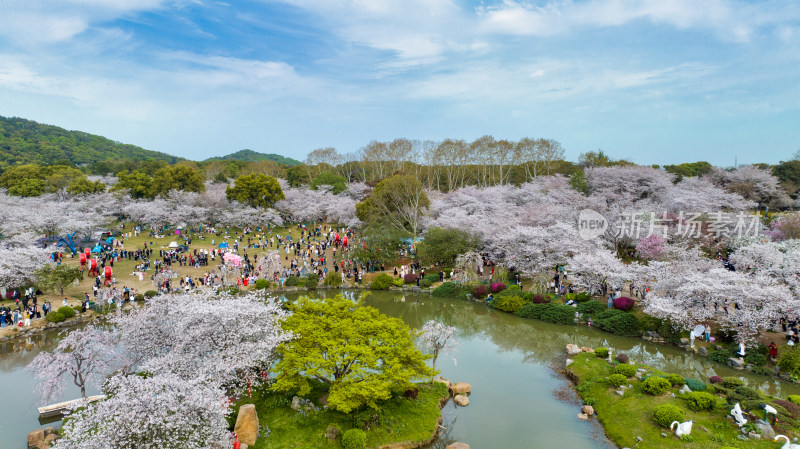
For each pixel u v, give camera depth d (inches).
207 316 858.8
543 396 1055.0
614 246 2075.5
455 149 3924.7
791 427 788.0
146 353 925.2
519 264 1914.4
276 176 5128.0
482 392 1073.5
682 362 1230.3
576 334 1478.8
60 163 5733.3
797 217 2074.3
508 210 2551.7
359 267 2374.5
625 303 1513.3
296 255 2588.6
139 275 2030.0
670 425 815.7
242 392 876.6
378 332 937.5
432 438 853.8
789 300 1146.0
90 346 940.6
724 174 3324.3
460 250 2185.0
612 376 1031.0
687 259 1672.0
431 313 1781.5
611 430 876.6
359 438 759.1
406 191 2741.1
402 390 894.4
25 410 959.6
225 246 2556.6
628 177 3073.3
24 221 2352.4
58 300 1736.0
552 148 3946.9
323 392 935.0
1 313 1514.5
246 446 743.7
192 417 633.0
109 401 614.9
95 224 2625.5
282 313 1026.7
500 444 850.8
